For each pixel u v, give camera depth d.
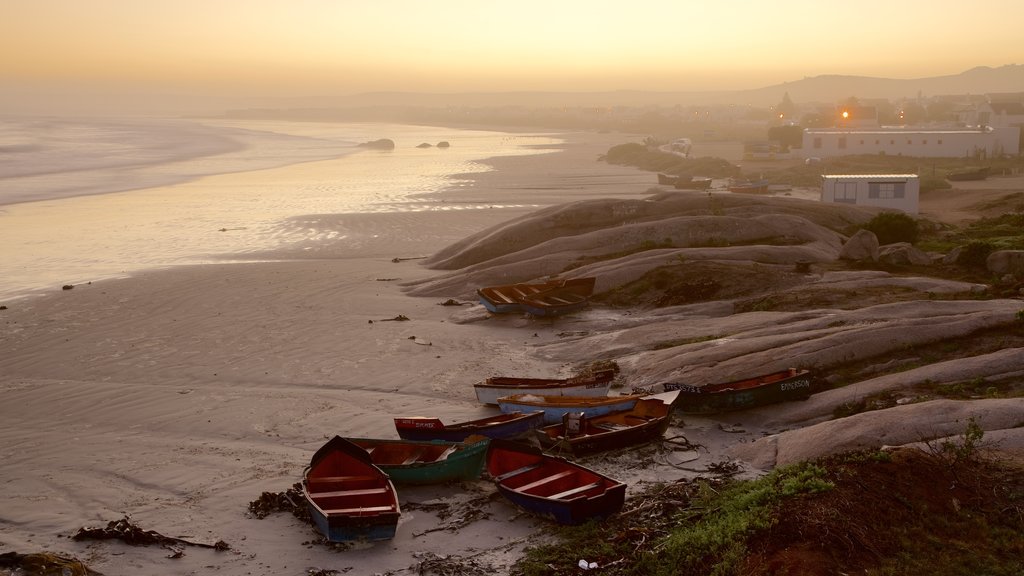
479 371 30.52
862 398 24.55
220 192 89.25
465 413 26.38
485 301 38.28
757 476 20.78
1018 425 20.58
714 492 19.52
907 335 27.92
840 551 15.54
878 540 15.95
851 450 20.25
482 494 20.58
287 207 77.00
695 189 94.94
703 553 16.25
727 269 38.78
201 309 39.66
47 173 107.62
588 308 38.09
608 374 26.91
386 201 81.75
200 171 115.56
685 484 20.22
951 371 24.88
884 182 66.38
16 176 102.94
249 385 29.19
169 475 21.73
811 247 43.69
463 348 33.41
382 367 30.97
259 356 32.38
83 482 21.33
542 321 36.75
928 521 16.61
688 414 25.73
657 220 48.12
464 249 51.03
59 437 24.56
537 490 19.59
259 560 17.36
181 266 50.16
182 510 19.67
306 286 44.44
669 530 17.81
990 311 29.25
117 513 19.53
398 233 62.44
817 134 121.31
